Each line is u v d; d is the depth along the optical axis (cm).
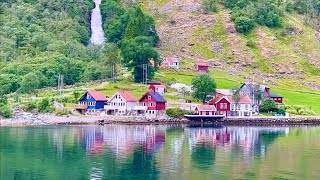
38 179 11525
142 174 11950
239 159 13788
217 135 18725
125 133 18650
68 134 17988
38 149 14800
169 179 11556
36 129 19512
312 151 15175
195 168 12600
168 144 16112
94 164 12925
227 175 11944
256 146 16062
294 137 18512
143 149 15062
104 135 17900
